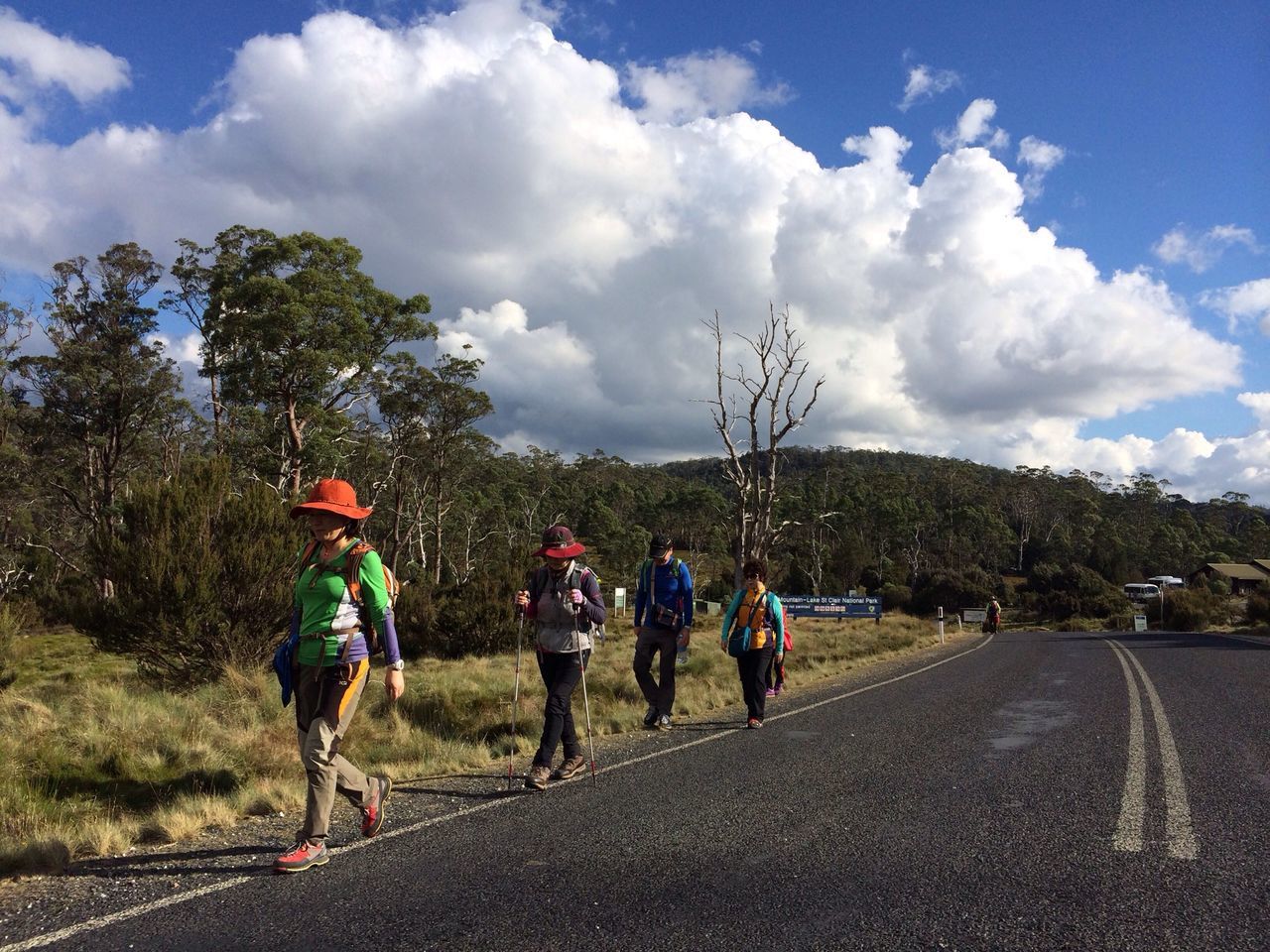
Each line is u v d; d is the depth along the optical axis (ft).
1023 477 409.28
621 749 24.27
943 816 15.89
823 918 10.96
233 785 20.17
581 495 335.67
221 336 132.26
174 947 10.39
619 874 12.86
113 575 40.11
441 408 161.07
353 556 13.85
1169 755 21.33
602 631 20.43
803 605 108.27
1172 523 421.59
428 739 25.27
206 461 44.60
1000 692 35.91
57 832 15.15
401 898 11.94
